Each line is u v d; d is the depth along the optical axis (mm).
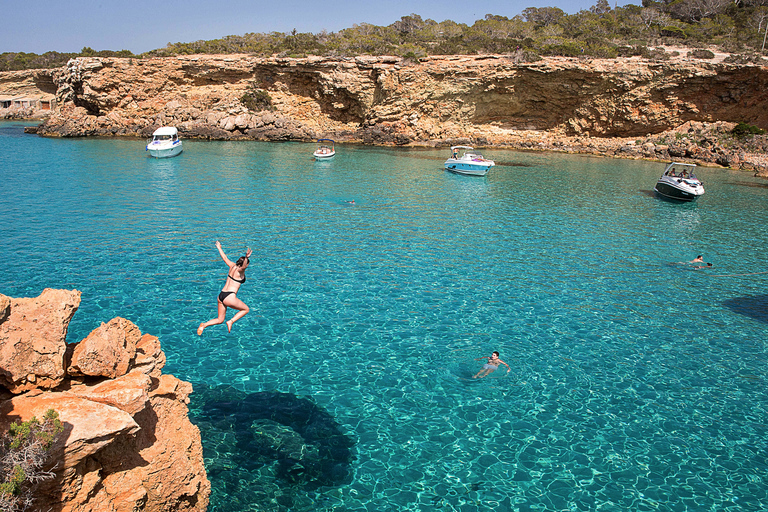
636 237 27547
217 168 45000
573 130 69125
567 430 11266
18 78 99000
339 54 68562
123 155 50406
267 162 49562
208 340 14375
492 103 69312
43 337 7027
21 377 6785
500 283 19781
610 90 63969
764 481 9930
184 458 7992
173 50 76062
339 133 69375
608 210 34125
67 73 73688
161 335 14469
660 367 14062
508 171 50125
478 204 34469
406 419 11414
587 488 9570
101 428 6145
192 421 10922
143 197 32062
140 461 7312
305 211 30297
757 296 19578
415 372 13312
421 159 55625
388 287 18859
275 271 19984
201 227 25734
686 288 20188
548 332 15852
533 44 72438
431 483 9539
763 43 69500
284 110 71750
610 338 15641
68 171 40281
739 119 62812
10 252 20453
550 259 23078
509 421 11492
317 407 11680
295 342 14562
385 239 25094
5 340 6730
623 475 9953
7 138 61688
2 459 5488
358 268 20750
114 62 67062
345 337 14977
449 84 66062
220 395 11922
